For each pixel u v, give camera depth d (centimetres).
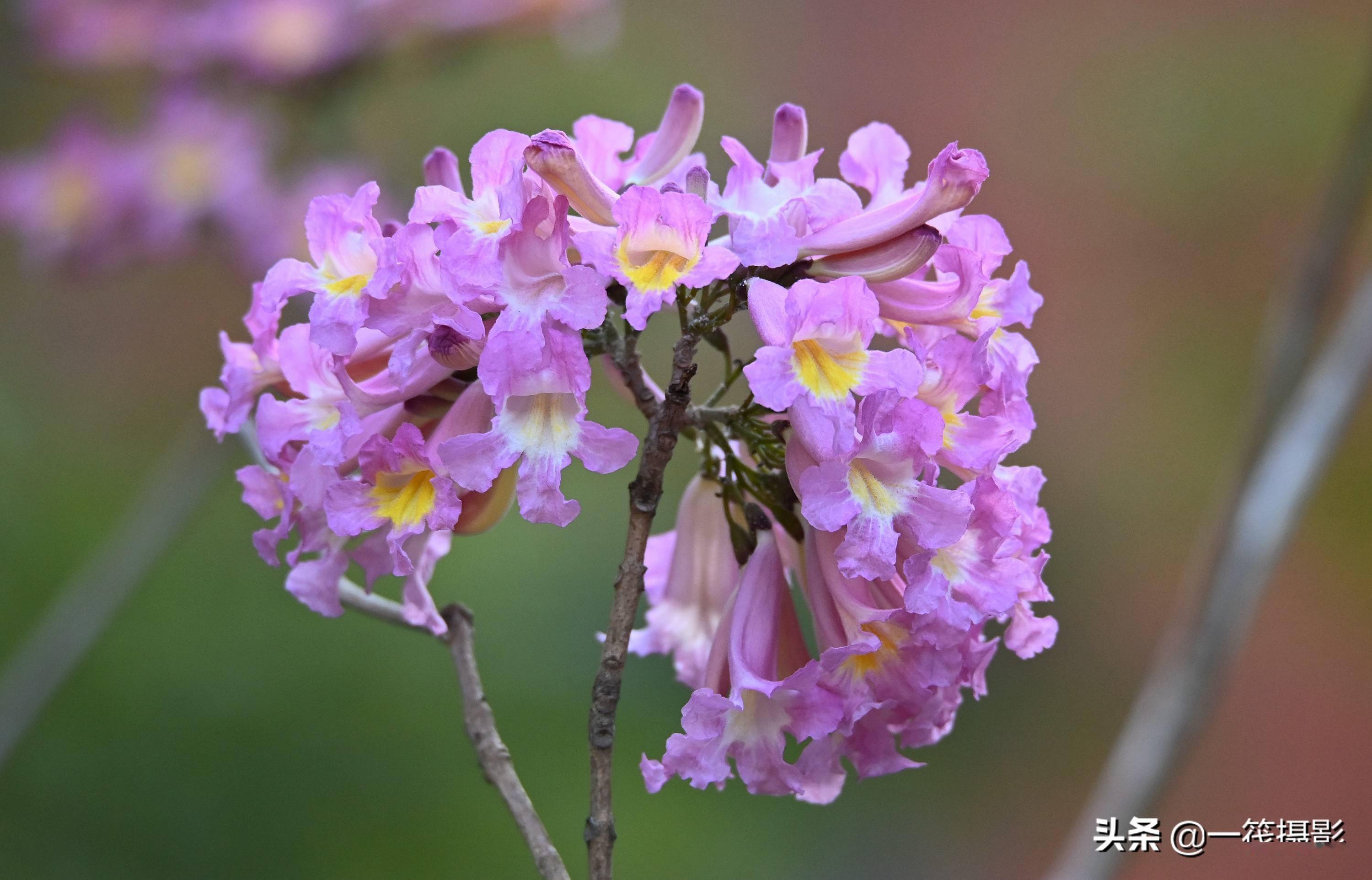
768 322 147
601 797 148
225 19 273
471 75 435
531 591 420
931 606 147
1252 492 169
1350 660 451
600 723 148
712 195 148
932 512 148
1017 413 150
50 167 263
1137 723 171
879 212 149
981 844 418
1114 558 511
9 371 520
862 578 150
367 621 408
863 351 148
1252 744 445
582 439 147
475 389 149
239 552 425
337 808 363
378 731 382
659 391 153
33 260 266
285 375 151
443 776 374
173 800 358
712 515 155
